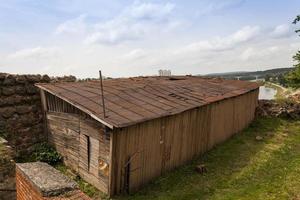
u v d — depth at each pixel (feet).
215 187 37.17
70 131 39.63
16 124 41.63
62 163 41.70
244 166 44.24
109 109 34.99
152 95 44.50
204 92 53.31
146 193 35.19
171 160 41.34
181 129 42.55
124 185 34.71
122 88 45.34
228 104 56.13
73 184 15.39
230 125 58.18
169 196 34.42
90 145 36.19
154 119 36.83
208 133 49.88
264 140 57.47
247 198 33.91
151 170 37.93
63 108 40.75
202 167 41.73
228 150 51.29
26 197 16.44
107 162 33.42
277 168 43.14
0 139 29.07
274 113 72.84
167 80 60.29
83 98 37.37
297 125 67.56
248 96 66.39
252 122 69.92
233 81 76.13
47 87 40.60
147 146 36.76
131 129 34.12
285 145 54.39
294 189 35.83
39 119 44.60
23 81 42.27
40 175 16.14
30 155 42.65
